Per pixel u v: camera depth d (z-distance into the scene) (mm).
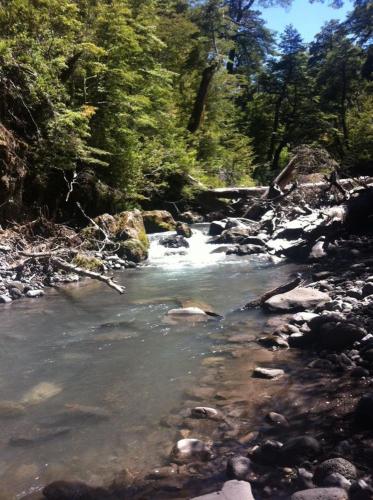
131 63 18516
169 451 3504
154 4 23344
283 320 6406
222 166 28359
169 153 20047
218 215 19297
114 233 12625
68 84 15180
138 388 4656
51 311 7656
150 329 6512
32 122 12883
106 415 4133
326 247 11125
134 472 3264
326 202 16547
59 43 13586
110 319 7102
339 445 3277
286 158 44375
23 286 8961
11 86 12188
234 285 9055
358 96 43344
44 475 3299
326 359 4922
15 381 4949
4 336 6449
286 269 10289
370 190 12922
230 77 31172
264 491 2887
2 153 11164
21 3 12820
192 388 4574
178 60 27875
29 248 10680
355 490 2711
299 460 3148
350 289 7207
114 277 10320
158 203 19797
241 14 40688
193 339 6000
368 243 11156
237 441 3564
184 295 8438
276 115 42719
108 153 14594
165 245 13984
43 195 13172
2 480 3256
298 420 3783
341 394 4133
